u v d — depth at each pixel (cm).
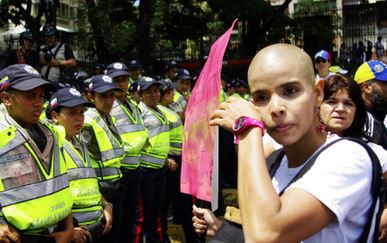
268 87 195
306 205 181
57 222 386
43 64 877
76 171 457
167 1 1977
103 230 490
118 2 1864
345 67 2216
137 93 760
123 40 1609
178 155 770
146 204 675
